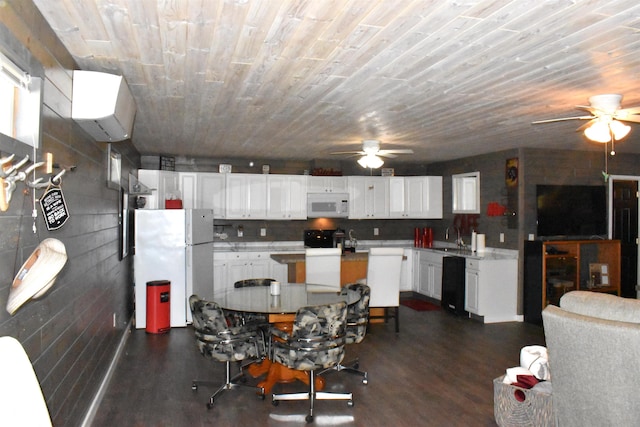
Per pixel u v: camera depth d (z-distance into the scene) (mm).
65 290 2658
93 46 2664
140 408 3596
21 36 1961
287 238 8242
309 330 3365
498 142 6039
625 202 7113
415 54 2797
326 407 3629
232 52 2771
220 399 3777
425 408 3602
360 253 6355
